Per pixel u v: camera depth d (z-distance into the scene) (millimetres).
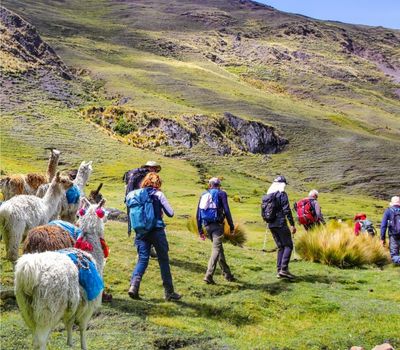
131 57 189875
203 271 12398
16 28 137750
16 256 9930
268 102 151250
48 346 7473
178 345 8195
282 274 12250
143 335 8266
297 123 126312
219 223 11391
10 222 9828
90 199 12977
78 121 97000
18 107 94250
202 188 65938
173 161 88625
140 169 11289
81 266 6602
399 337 9070
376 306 10625
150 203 9633
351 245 14953
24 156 67938
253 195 68562
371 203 73125
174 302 9914
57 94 111438
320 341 8750
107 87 133125
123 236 15117
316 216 16078
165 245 9797
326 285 12156
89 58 169000
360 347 8523
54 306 6066
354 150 110750
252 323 9570
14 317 8438
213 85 159625
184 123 107250
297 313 10180
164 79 150875
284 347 8445
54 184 10586
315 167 101062
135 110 108500
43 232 7398
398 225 14883
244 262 14141
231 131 113875
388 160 105000
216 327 9109
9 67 113125
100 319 8711
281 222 12117
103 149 80812
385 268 14836
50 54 138875
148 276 11375
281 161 105312
